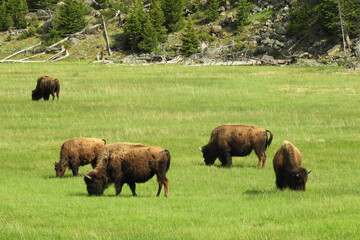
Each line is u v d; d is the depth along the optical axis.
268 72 160.62
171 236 23.34
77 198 34.19
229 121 81.56
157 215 27.80
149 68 181.00
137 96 111.00
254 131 48.62
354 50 195.25
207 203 31.58
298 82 134.75
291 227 24.45
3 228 25.47
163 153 34.44
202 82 135.38
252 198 33.28
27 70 172.75
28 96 111.88
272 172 46.59
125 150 35.06
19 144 63.78
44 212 29.23
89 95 112.50
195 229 24.59
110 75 154.62
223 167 49.81
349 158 53.72
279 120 82.12
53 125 79.00
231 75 151.75
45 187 40.31
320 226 24.27
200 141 64.19
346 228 23.67
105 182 35.62
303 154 56.03
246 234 23.47
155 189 39.59
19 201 33.03
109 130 73.69
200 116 86.88
